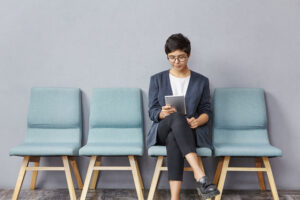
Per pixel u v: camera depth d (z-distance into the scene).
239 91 2.69
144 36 2.77
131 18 2.78
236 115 2.66
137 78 2.78
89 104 2.79
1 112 2.79
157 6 2.77
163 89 2.47
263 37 2.75
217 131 2.66
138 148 2.34
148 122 2.78
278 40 2.75
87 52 2.79
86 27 2.79
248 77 2.76
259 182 2.71
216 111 2.67
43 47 2.79
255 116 2.65
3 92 2.79
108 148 2.33
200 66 2.77
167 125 2.18
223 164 2.38
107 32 2.78
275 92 2.76
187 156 2.01
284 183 2.76
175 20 2.77
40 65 2.79
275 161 2.76
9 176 2.79
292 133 2.76
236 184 2.76
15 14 2.79
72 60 2.79
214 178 2.61
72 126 2.70
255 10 2.75
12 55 2.79
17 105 2.79
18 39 2.79
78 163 2.78
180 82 2.48
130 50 2.78
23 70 2.79
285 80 2.75
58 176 2.79
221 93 2.69
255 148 2.35
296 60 2.75
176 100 2.24
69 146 2.42
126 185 2.78
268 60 2.75
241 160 2.76
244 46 2.76
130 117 2.68
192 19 2.76
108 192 2.67
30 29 2.79
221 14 2.76
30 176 2.79
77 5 2.79
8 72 2.79
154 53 2.77
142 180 2.77
